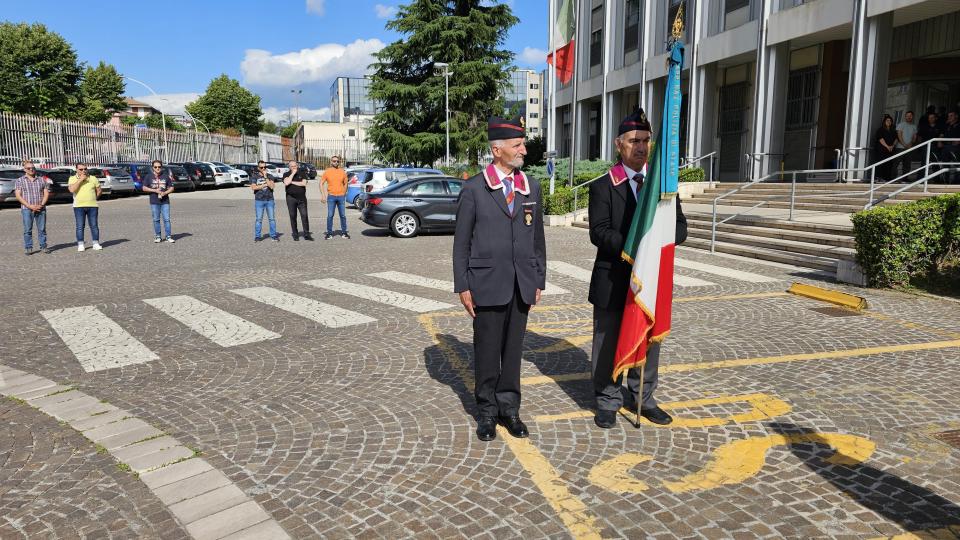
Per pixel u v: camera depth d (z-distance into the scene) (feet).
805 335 19.66
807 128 64.13
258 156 217.97
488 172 12.05
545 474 10.97
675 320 21.75
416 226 47.93
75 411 13.85
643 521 9.52
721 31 67.21
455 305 24.43
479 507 9.95
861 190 45.27
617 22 90.48
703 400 14.38
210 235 48.85
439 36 122.72
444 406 14.14
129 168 98.22
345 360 17.57
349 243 44.45
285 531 9.29
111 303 24.86
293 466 11.33
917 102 54.54
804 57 64.13
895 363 16.76
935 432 12.44
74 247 41.60
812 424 12.95
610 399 12.93
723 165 78.38
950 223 26.17
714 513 9.71
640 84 83.10
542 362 17.39
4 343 19.33
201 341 19.51
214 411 13.94
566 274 31.55
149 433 12.70
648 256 11.84
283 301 25.21
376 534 9.23
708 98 70.79
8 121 91.86
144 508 9.91
